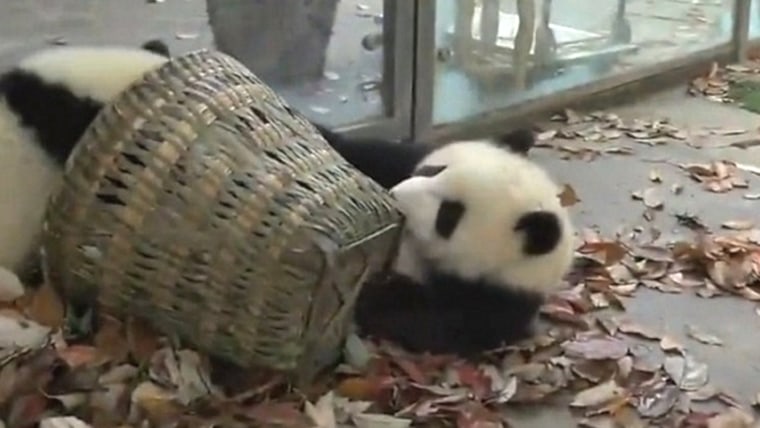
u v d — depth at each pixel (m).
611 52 4.59
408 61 3.81
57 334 2.26
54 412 2.10
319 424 2.14
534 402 2.33
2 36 3.11
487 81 4.11
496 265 2.41
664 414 2.31
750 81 4.91
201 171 2.11
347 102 3.76
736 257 3.01
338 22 3.68
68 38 3.22
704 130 4.21
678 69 4.87
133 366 2.20
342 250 2.08
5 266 2.43
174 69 2.20
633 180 3.66
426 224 2.42
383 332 2.46
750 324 2.72
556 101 4.32
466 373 2.37
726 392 2.42
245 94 2.23
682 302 2.81
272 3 3.54
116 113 2.16
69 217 2.16
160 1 3.35
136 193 2.11
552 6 4.29
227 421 2.13
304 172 2.16
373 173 2.73
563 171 3.72
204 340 2.17
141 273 2.14
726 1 5.09
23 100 2.42
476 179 2.44
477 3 3.98
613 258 2.97
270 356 2.14
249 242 2.07
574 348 2.51
